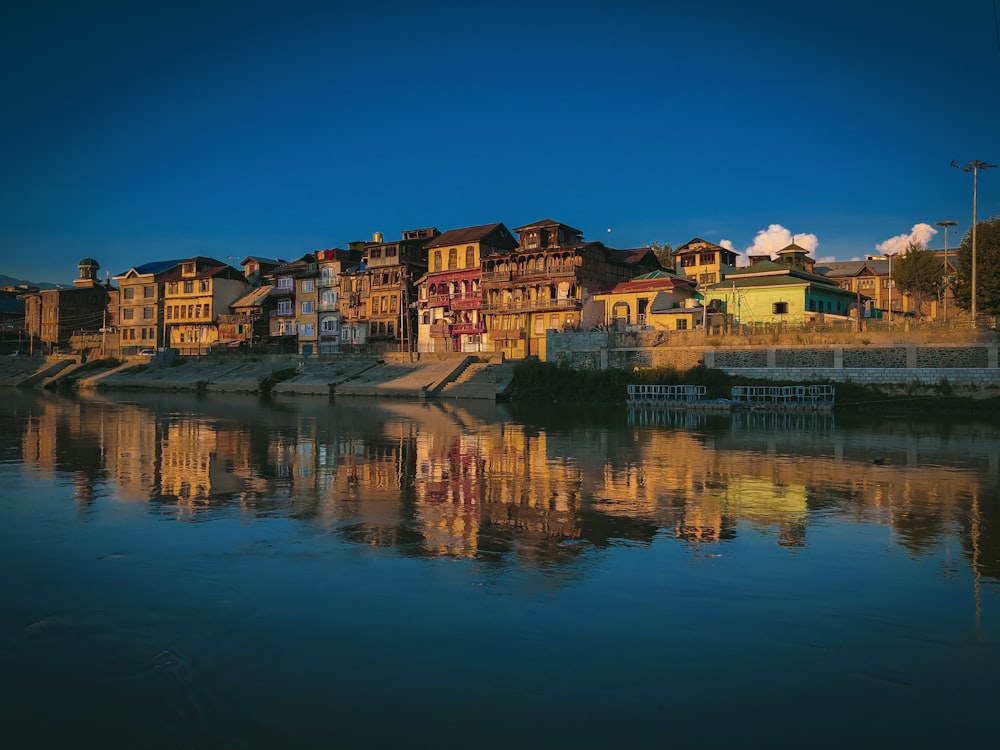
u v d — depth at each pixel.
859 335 55.47
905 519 16.94
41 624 10.48
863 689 8.50
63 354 118.19
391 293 97.38
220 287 116.38
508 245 95.25
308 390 80.00
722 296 73.19
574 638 9.88
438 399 71.31
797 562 13.38
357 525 16.30
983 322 50.75
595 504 18.73
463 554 13.88
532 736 7.50
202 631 10.20
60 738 7.59
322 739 7.49
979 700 8.28
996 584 12.15
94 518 17.02
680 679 8.73
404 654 9.41
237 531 15.73
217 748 7.37
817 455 28.53
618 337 68.62
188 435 36.28
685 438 35.03
